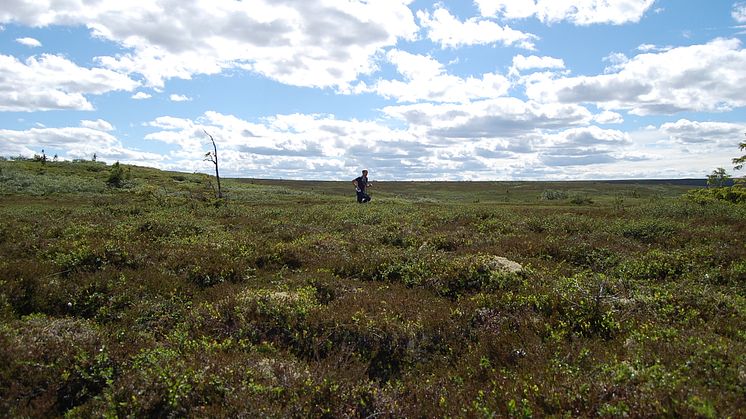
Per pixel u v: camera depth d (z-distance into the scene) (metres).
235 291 10.38
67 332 7.11
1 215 22.53
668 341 6.58
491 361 7.17
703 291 9.01
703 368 5.65
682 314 8.07
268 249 14.03
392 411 5.70
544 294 9.05
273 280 11.71
